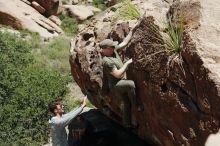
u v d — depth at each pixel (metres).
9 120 11.62
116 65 6.18
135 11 6.94
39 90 12.82
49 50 22.20
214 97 4.89
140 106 6.42
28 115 11.86
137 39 6.22
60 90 13.48
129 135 7.48
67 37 26.64
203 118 5.13
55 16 29.58
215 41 5.20
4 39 17.22
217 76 4.87
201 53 5.09
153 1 7.18
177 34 5.57
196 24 5.40
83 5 32.97
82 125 7.80
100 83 7.48
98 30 7.86
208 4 5.56
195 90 5.23
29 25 25.88
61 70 19.66
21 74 14.00
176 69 5.45
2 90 12.91
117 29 7.00
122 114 7.23
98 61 7.56
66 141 6.76
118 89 6.30
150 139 6.70
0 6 25.89
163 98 5.75
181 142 5.58
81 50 8.02
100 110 8.39
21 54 16.27
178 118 5.58
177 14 5.70
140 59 6.10
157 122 6.13
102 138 7.62
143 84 6.17
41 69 15.07
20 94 12.53
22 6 27.94
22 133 11.57
